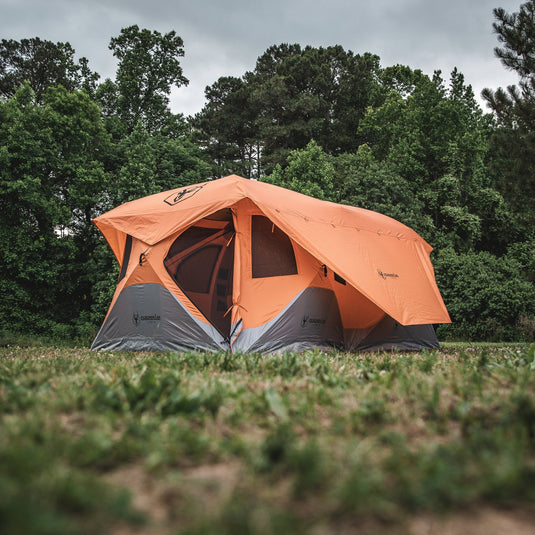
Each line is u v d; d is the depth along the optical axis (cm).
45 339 2064
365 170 3033
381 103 4916
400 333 1152
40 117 2366
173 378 345
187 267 967
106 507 147
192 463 195
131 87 3397
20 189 2116
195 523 138
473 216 3080
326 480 170
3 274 2239
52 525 128
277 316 908
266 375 419
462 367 470
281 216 928
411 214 2706
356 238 1038
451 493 157
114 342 961
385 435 221
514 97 1430
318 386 355
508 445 199
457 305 2080
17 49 3450
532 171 1391
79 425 243
